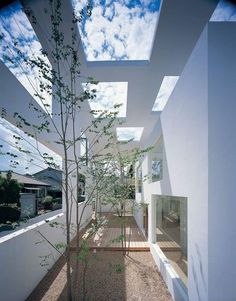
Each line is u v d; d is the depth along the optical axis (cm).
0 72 411
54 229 703
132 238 1017
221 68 338
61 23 494
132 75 743
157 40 585
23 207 598
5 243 405
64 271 641
